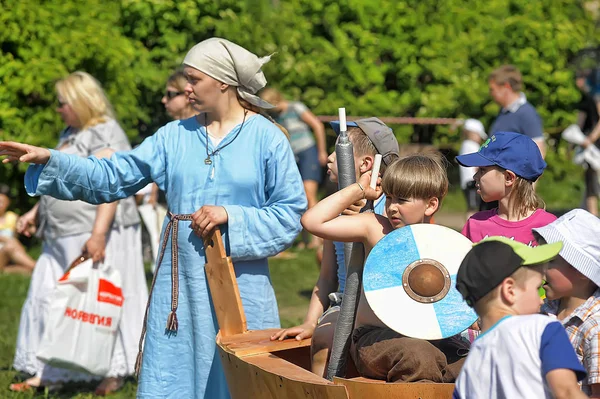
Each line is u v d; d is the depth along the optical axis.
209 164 7.34
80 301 9.80
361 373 5.95
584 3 25.09
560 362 4.59
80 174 7.43
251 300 7.38
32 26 17.78
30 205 19.06
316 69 20.56
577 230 5.58
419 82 22.33
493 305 4.86
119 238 10.26
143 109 19.36
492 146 6.75
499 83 14.55
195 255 7.28
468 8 22.56
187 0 19.41
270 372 5.80
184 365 7.36
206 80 7.27
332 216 6.03
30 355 10.38
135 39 19.45
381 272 5.75
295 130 17.39
